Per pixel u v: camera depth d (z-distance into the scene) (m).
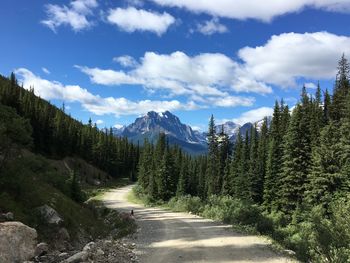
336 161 45.75
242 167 77.00
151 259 15.38
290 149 54.22
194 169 101.31
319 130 60.06
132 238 23.05
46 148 98.75
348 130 50.41
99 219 32.09
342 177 44.00
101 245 16.50
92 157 126.94
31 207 19.05
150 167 103.56
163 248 18.36
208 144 92.69
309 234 16.19
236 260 14.95
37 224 17.73
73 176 33.31
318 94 82.69
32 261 12.56
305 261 14.29
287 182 53.28
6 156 19.23
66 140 108.69
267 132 91.00
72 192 32.03
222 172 92.44
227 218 33.59
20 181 19.47
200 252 16.94
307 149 53.59
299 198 52.06
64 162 101.44
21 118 20.83
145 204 72.00
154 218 40.34
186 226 29.78
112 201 76.69
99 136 137.62
